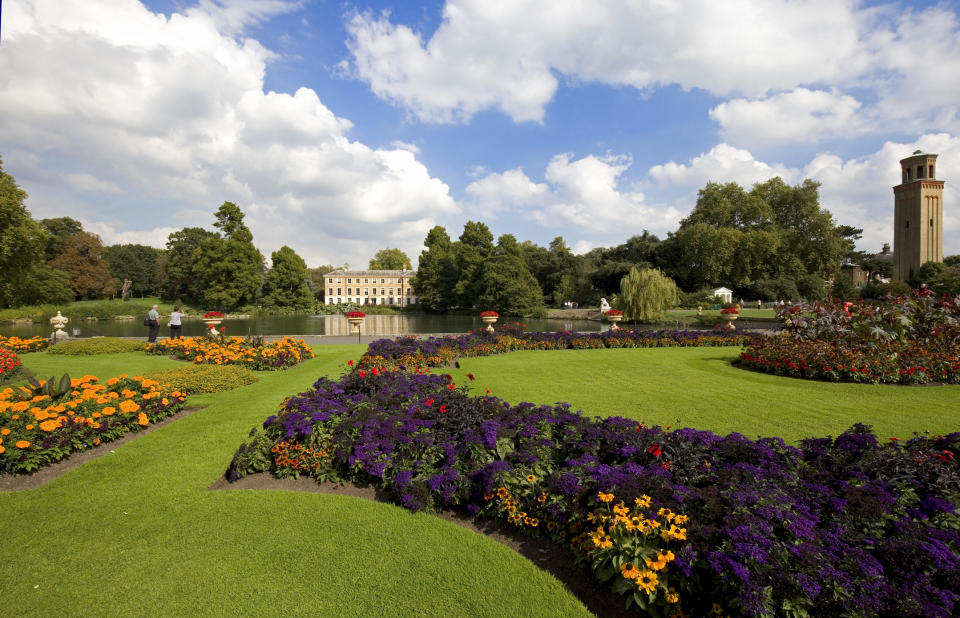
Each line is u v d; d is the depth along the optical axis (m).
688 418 7.11
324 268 119.19
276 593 3.13
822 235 53.75
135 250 79.44
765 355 11.53
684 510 3.08
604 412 7.44
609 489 3.27
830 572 2.45
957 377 9.55
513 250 61.97
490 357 14.27
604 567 2.98
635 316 41.16
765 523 2.76
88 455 5.57
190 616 2.92
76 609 2.96
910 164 62.41
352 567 3.41
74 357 14.16
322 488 4.74
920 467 3.57
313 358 14.20
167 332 32.25
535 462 4.06
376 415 5.24
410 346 13.15
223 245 59.22
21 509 4.26
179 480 4.91
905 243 62.44
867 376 9.65
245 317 55.81
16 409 5.17
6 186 26.44
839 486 3.35
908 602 2.30
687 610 2.72
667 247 62.78
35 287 44.44
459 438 4.68
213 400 8.46
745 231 56.88
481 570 3.36
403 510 4.22
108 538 3.78
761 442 4.13
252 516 4.14
